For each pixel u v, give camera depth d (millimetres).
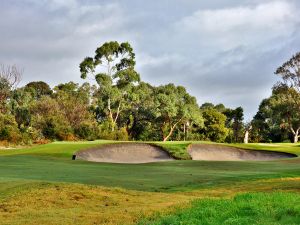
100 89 90625
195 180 24047
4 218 13570
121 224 12547
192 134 88250
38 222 12969
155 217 13031
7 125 68875
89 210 14703
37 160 37750
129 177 25469
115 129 81500
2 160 36844
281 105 84875
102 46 87688
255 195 14508
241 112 98438
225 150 51719
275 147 55812
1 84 74375
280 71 79625
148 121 88188
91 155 45031
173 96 83812
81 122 77375
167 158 47312
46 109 78750
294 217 11219
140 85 92062
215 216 11852
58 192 17109
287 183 20641
